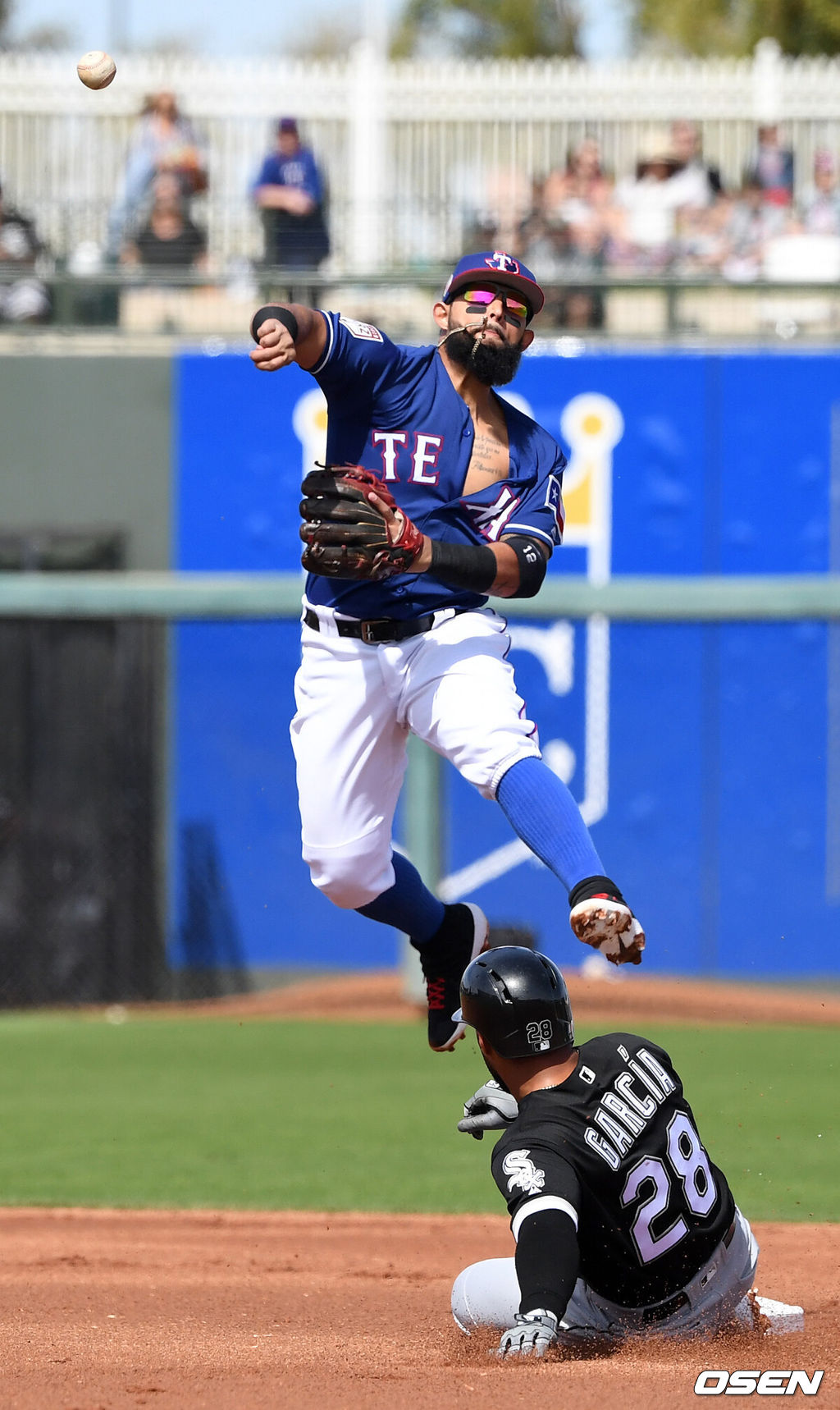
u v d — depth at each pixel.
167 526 54.28
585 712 49.53
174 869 48.66
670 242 59.50
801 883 48.56
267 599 48.19
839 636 48.72
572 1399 11.56
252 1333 16.08
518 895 48.16
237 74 62.47
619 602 47.09
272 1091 35.44
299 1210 25.08
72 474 54.22
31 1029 44.16
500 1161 12.71
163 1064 38.72
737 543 53.69
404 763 16.53
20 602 48.06
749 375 53.50
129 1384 12.91
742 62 65.62
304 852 16.69
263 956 48.41
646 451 53.81
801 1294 18.30
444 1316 17.31
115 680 48.81
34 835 48.16
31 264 58.22
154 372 54.16
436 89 62.72
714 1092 34.38
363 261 59.38
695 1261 13.25
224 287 58.09
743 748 49.00
